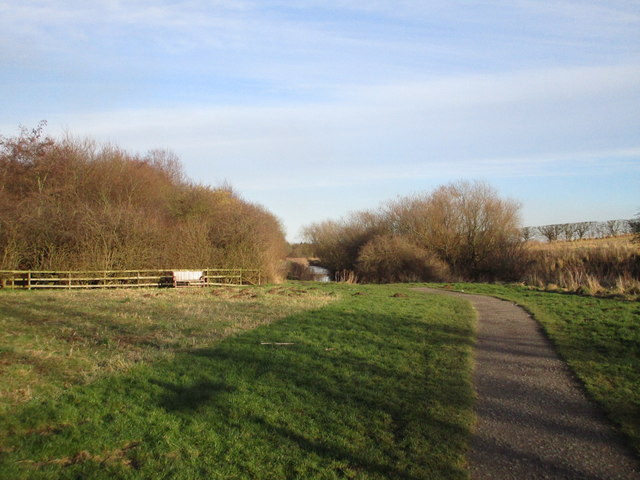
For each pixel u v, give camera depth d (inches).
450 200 1606.8
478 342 419.8
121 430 225.3
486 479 183.2
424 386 288.5
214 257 1168.2
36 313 541.6
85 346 376.8
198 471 190.9
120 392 272.1
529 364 344.5
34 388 272.4
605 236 1636.3
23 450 202.1
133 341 399.9
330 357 350.9
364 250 1573.6
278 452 206.4
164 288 989.2
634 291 702.5
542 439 217.6
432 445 211.3
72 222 1033.5
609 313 522.0
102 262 1018.7
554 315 547.5
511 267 1363.2
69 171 1323.8
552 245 1451.8
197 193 1558.8
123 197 1418.6
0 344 367.9
